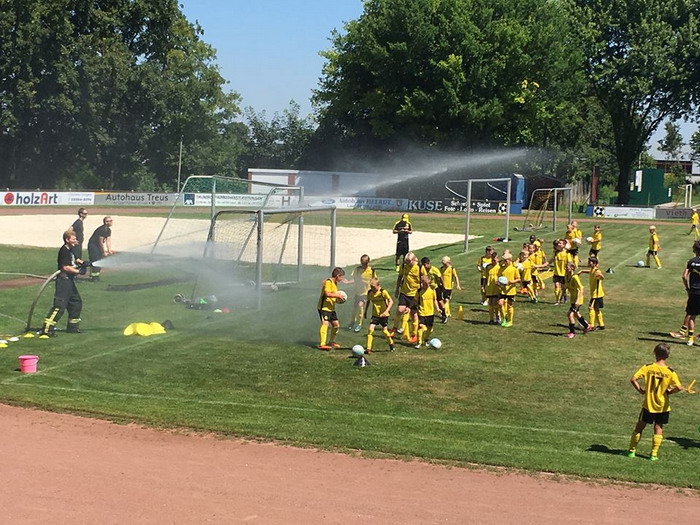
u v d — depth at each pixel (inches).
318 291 1017.5
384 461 419.2
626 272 1288.1
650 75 3019.2
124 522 327.3
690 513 358.3
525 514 350.0
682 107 3198.8
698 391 605.0
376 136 3270.2
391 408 542.6
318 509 347.6
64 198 2758.4
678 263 1412.4
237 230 1158.3
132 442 438.3
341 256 1406.3
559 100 3006.9
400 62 2827.3
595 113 3882.9
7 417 478.3
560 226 2203.5
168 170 3449.8
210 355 676.7
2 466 391.2
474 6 2834.6
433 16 2807.6
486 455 432.1
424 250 1528.1
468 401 565.0
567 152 3526.1
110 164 3304.6
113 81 3120.1
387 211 2878.9
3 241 1508.4
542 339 775.7
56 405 505.0
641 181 3356.3
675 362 692.1
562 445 466.9
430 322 731.4
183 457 414.9
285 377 614.9
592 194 3225.9
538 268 1013.2
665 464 434.0
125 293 978.7
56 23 2965.1
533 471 409.7
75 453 415.8
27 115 3038.9
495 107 2736.2
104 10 3277.6
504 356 701.9
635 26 3038.9
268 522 331.3
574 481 397.4
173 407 515.8
